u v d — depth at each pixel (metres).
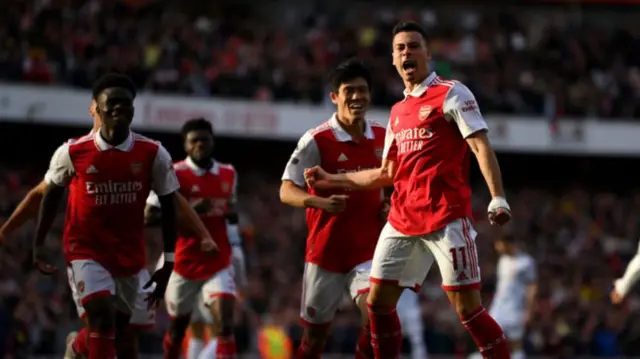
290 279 22.06
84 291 8.81
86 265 8.86
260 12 33.56
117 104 8.66
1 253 19.77
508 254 17.12
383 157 8.33
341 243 9.59
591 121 29.14
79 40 26.06
